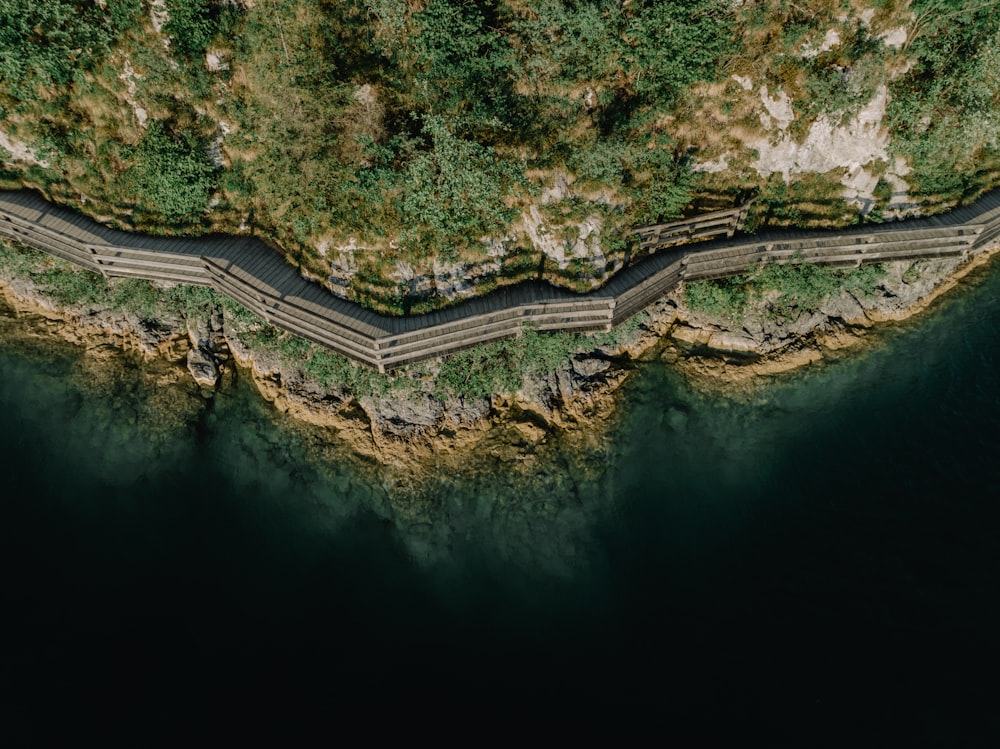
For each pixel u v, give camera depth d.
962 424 30.69
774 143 31.30
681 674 26.47
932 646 25.89
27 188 32.69
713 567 28.64
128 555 29.92
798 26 29.41
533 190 30.31
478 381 31.88
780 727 25.02
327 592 29.48
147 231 32.22
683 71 29.94
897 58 30.25
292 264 31.94
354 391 32.31
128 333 33.78
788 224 32.59
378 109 29.70
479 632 28.28
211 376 33.16
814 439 31.25
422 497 31.14
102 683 26.95
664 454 31.52
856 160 31.92
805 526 29.11
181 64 30.25
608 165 30.05
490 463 31.44
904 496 29.19
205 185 31.62
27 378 33.44
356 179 30.17
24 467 31.52
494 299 31.33
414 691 27.02
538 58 29.55
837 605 27.09
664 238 31.88
